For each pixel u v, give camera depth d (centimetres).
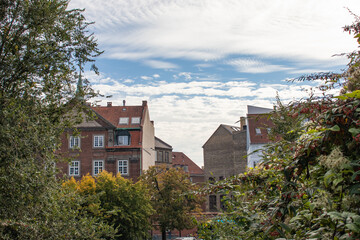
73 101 1326
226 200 411
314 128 273
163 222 3881
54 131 1221
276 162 306
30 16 1252
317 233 219
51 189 1127
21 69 1267
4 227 989
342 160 224
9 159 1009
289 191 252
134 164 5431
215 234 484
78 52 1346
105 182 3375
